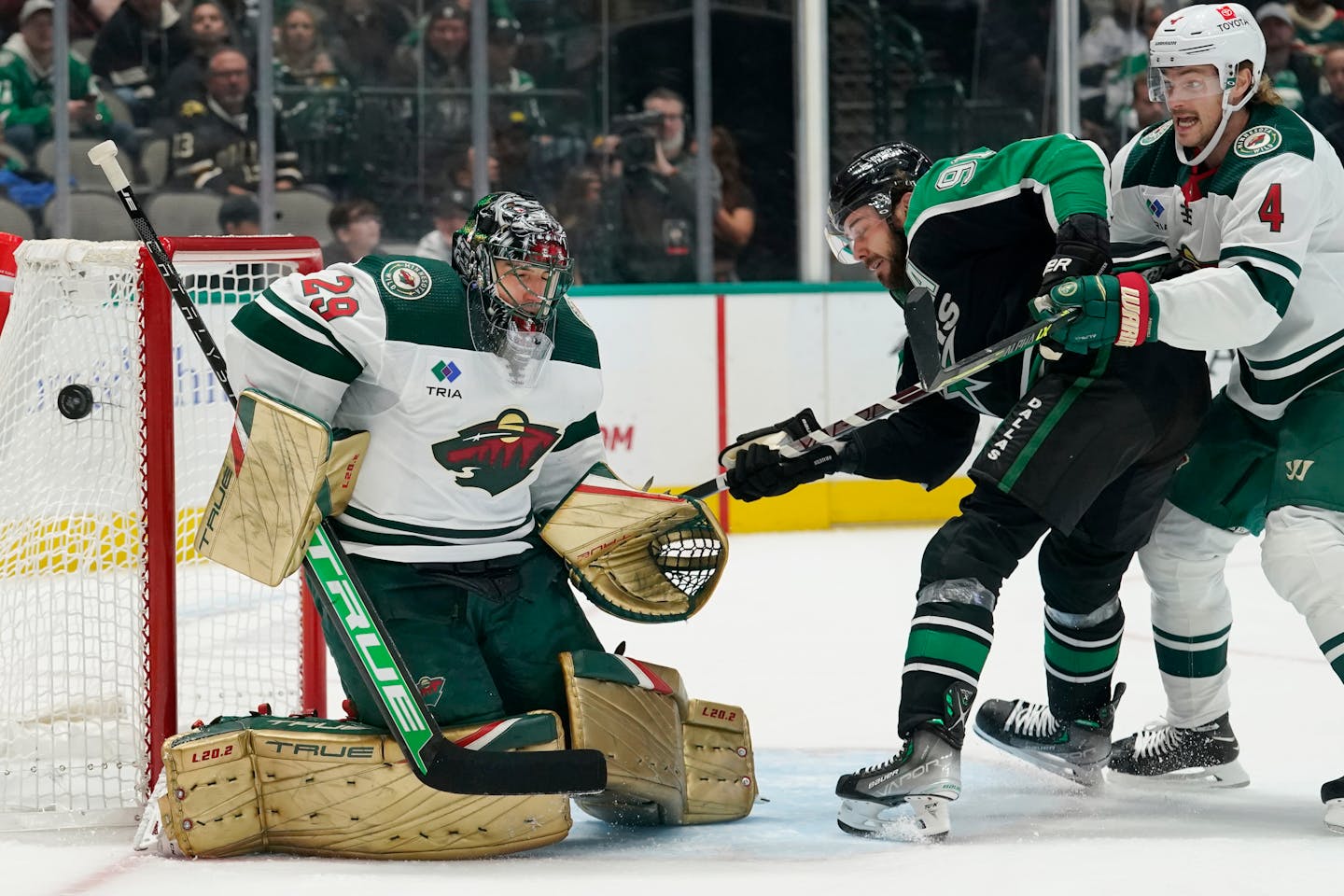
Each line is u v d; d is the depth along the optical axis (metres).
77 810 7.78
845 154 22.77
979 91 23.06
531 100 21.81
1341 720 10.68
